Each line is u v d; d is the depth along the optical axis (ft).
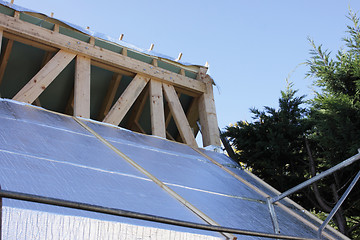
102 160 12.07
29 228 6.60
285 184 21.30
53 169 9.70
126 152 14.23
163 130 19.66
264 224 11.97
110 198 9.02
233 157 22.95
